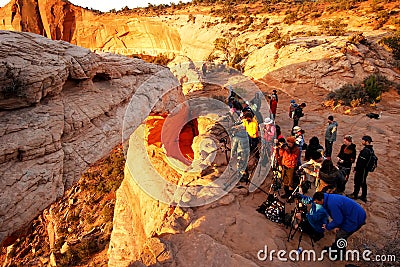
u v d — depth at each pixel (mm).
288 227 6000
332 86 17859
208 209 6516
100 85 7930
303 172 6570
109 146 7020
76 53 6789
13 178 4590
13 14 75000
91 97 7074
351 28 30734
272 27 39156
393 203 6688
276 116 14609
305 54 21750
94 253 13320
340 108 14617
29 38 5789
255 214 6375
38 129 5211
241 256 4992
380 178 7980
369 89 15477
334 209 4809
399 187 7512
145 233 8422
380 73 18453
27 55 5395
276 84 20250
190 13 62656
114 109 7844
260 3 62375
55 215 16469
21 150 4820
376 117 12852
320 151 6418
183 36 53000
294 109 11172
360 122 12633
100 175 18609
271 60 23844
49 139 5312
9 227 4375
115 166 18766
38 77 5371
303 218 5492
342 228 4887
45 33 76375
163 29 57875
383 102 15227
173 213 6512
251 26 43031
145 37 62375
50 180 5152
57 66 5898
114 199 16375
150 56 62125
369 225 5953
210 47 44281
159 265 4902
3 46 5023
